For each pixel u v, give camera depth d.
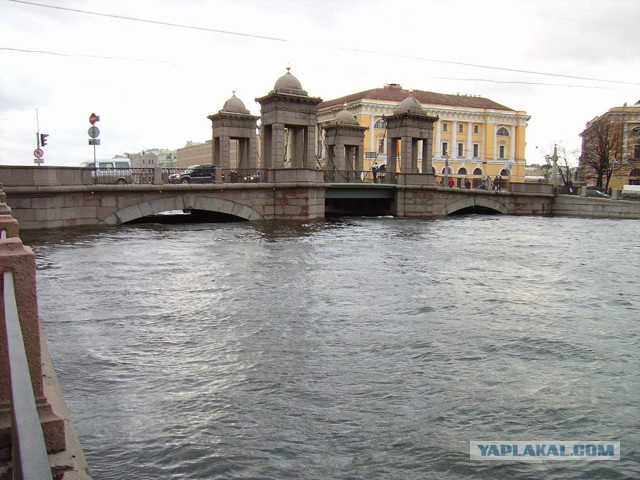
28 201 25.48
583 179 80.38
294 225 33.06
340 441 5.59
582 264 18.30
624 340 9.24
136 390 6.75
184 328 9.49
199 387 6.89
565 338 9.27
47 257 17.23
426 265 17.12
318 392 6.80
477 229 32.69
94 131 30.00
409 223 36.94
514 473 5.09
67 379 7.04
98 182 31.86
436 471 5.09
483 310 11.21
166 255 18.20
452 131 91.06
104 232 26.00
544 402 6.64
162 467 5.01
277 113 37.81
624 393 6.97
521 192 53.28
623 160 80.88
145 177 32.78
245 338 8.98
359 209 50.56
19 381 2.40
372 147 82.19
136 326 9.55
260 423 5.93
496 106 95.25
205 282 13.57
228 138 43.72
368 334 9.31
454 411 6.34
